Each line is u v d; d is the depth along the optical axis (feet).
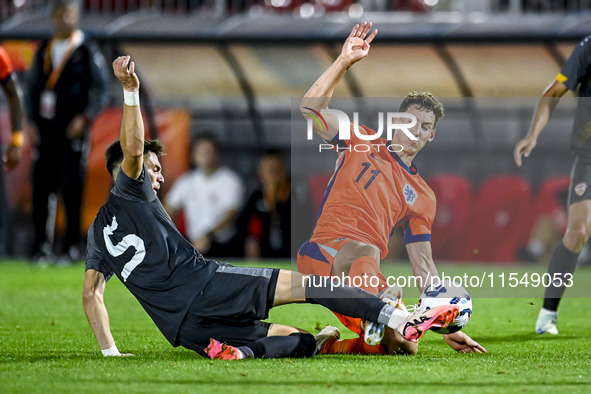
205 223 140.15
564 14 148.77
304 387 41.65
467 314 53.11
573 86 70.03
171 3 161.17
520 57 140.77
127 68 48.06
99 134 143.84
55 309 80.38
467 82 141.28
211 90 147.84
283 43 141.90
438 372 46.24
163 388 41.34
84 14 145.07
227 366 47.03
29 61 142.20
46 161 125.49
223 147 148.66
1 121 144.15
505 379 44.42
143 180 50.34
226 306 49.21
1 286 100.63
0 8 158.30
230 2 162.20
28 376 44.47
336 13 160.56
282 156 142.41
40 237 129.29
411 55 141.49
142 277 49.90
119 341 60.85
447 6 156.87
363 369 46.73
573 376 45.62
